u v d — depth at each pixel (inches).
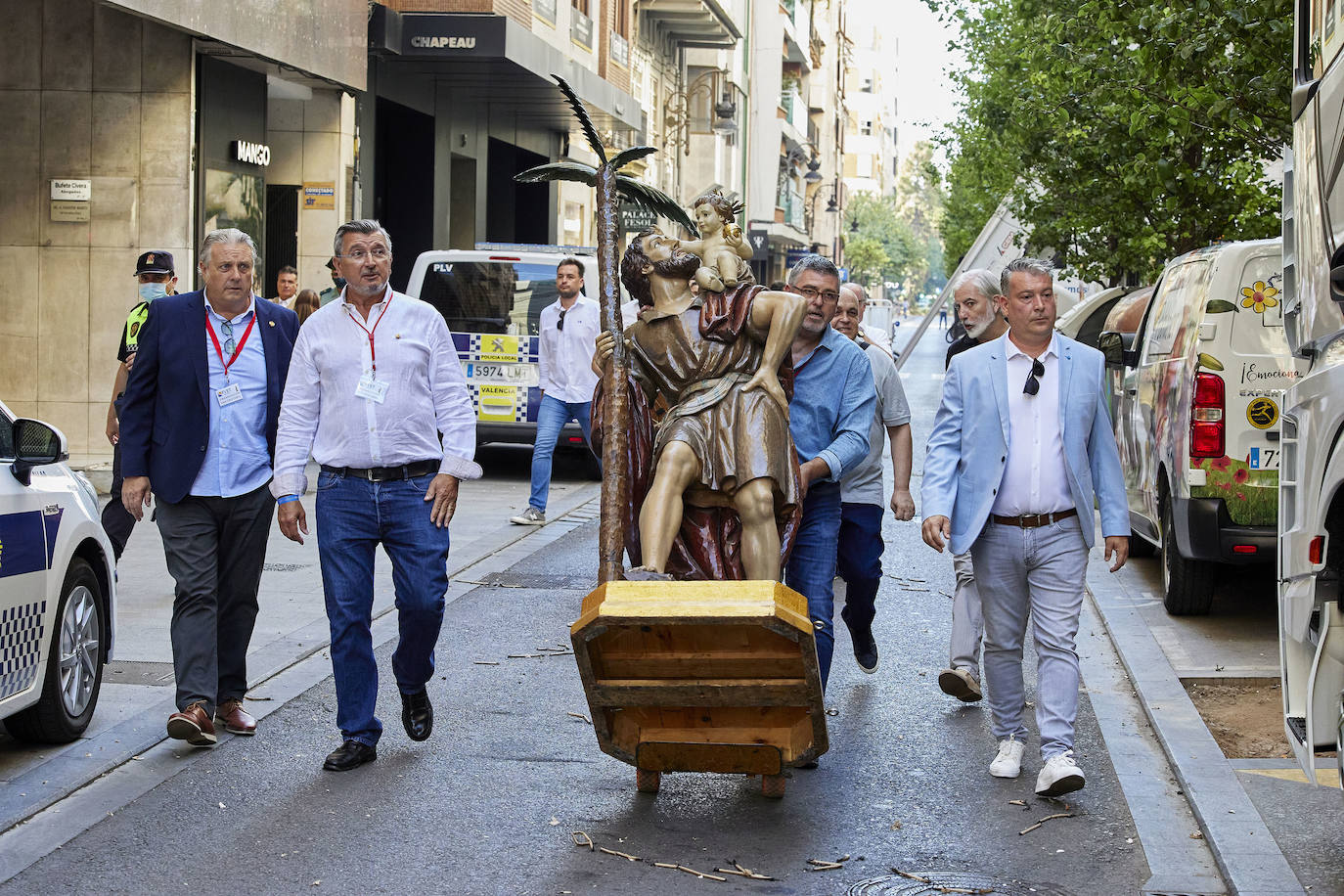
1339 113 215.6
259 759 270.5
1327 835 228.4
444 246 1082.1
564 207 1421.0
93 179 685.9
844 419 269.3
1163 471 415.2
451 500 266.5
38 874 213.5
